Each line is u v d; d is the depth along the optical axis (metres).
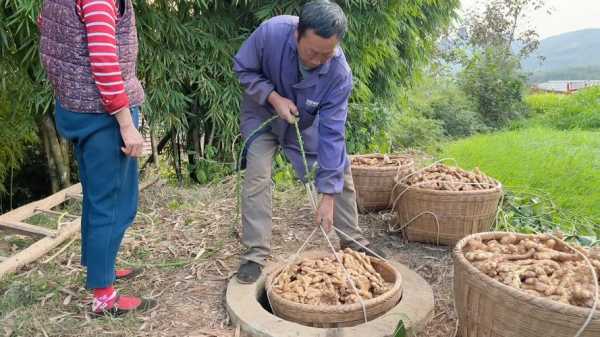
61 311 2.45
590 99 10.73
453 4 6.26
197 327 2.33
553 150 6.02
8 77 3.64
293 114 2.44
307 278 2.35
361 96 5.48
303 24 2.07
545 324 1.70
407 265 3.02
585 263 1.97
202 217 3.78
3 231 3.48
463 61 11.40
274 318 2.22
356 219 2.89
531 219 3.66
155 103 4.18
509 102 10.88
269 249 2.65
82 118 2.07
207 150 4.67
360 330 2.10
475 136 8.51
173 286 2.72
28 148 4.98
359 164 3.95
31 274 2.81
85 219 2.29
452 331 2.31
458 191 3.05
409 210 3.25
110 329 2.29
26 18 3.27
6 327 2.28
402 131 7.67
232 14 4.40
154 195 4.22
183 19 4.21
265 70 2.46
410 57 6.18
